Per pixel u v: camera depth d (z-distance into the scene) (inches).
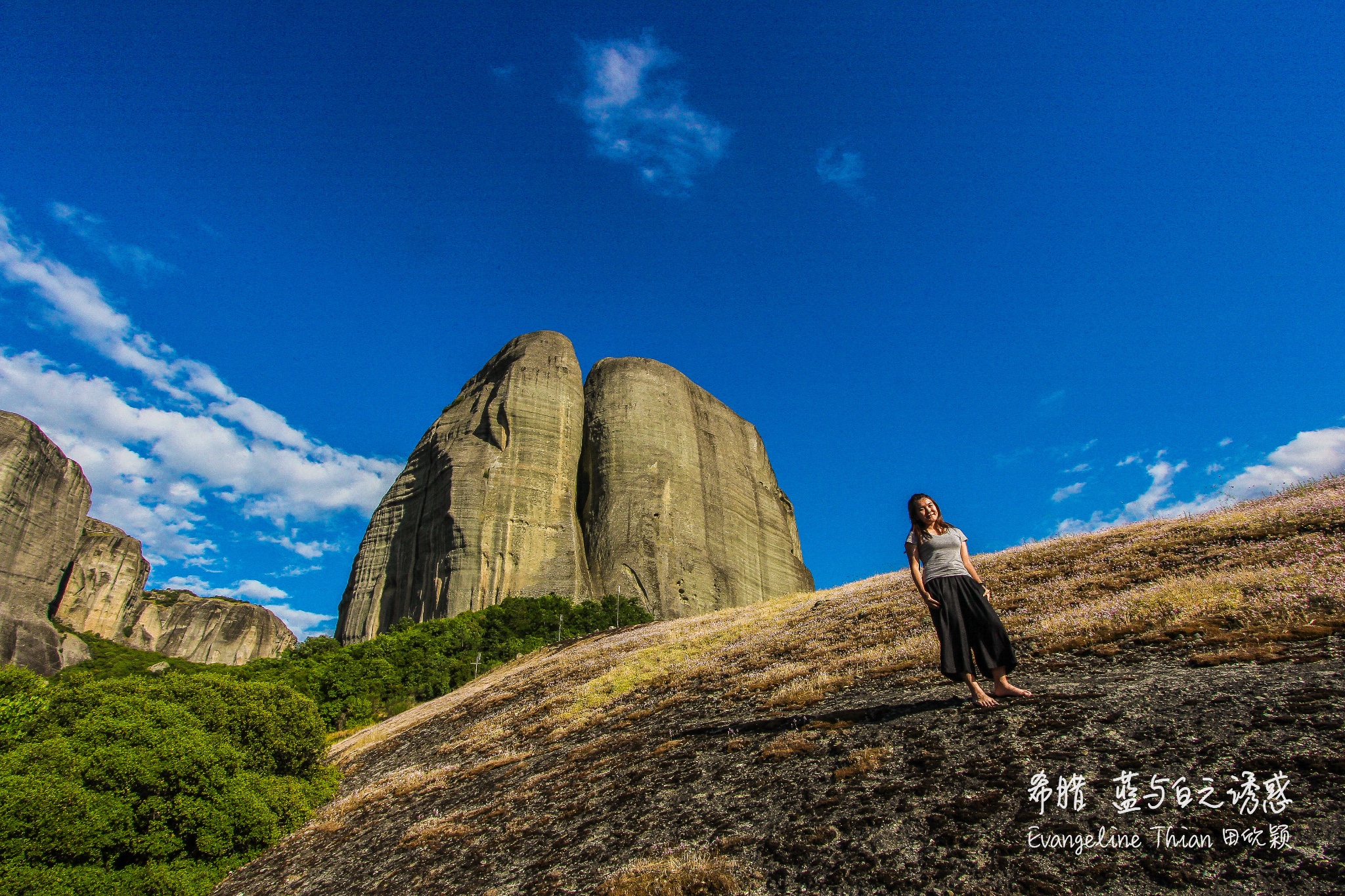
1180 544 696.4
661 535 5027.1
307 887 500.7
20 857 560.4
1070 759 247.9
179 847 642.8
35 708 845.8
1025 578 775.1
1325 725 218.4
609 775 450.6
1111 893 176.6
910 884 207.2
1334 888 152.2
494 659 2706.7
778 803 296.4
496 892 317.4
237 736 842.2
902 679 450.6
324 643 3142.2
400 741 1211.2
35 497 4648.1
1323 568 425.4
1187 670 311.4
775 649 796.6
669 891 243.4
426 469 5295.3
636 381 5821.9
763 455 6702.8
